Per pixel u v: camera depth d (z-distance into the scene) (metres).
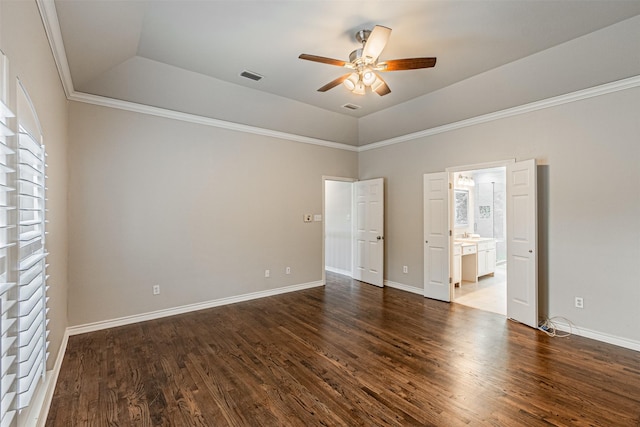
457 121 4.46
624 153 3.08
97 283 3.52
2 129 1.12
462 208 6.53
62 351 2.89
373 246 5.69
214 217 4.38
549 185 3.60
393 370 2.65
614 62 2.93
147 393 2.32
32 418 1.66
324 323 3.76
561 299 3.52
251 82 3.87
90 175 3.48
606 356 2.88
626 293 3.08
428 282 4.86
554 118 3.55
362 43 2.93
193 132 4.20
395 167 5.43
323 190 5.63
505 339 3.28
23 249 1.53
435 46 3.06
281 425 1.98
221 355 2.92
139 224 3.79
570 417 2.04
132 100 3.68
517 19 2.65
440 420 2.02
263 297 4.86
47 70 2.15
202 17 2.61
